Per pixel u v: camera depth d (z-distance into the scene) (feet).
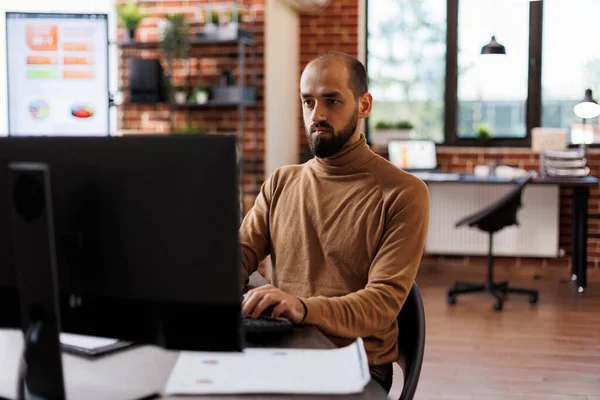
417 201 6.56
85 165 4.35
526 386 12.81
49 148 4.42
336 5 22.97
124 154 4.28
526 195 21.91
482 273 22.49
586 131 20.30
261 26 19.80
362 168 6.79
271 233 7.23
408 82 23.24
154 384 4.50
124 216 4.30
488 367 13.83
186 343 4.31
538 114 22.54
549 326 16.69
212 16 19.27
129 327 4.40
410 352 6.21
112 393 4.36
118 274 4.35
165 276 4.27
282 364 4.80
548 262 22.27
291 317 5.57
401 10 23.09
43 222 4.18
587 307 18.48
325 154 6.71
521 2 20.39
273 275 7.18
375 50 23.32
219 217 4.17
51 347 4.24
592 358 14.37
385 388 6.36
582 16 22.17
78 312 4.48
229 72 19.48
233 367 4.73
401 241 6.41
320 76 6.61
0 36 18.24
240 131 20.11
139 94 19.06
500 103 22.79
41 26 12.72
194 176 4.17
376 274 6.32
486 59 20.27
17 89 12.80
